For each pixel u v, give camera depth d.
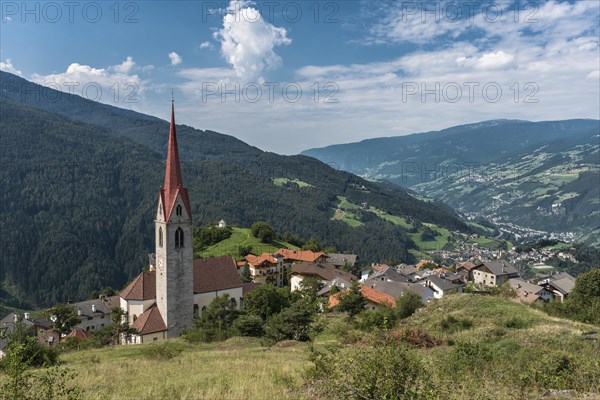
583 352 29.16
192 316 70.19
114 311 72.00
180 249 68.06
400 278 127.12
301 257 148.00
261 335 55.44
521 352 27.75
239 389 20.12
